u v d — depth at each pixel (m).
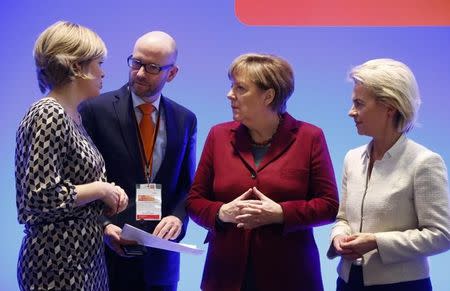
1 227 3.47
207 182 2.29
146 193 2.36
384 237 1.95
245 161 2.18
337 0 3.40
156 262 2.44
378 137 2.07
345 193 2.22
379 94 2.00
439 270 3.42
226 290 2.11
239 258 2.12
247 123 2.18
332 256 2.17
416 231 1.97
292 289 2.10
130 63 2.45
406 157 2.02
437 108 3.43
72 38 1.92
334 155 3.45
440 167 1.99
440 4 3.37
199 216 2.19
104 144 2.41
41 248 1.86
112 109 2.44
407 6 3.38
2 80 3.44
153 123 2.49
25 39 3.44
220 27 3.44
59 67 1.90
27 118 1.86
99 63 2.01
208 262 2.22
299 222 2.07
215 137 2.30
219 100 3.45
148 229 2.41
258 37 3.44
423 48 3.41
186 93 3.46
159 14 3.43
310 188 2.20
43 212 1.82
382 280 2.00
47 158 1.80
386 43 3.42
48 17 3.43
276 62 2.17
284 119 2.24
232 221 2.10
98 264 1.98
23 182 1.82
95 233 1.97
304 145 2.19
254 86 2.14
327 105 3.44
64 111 1.87
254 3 3.43
